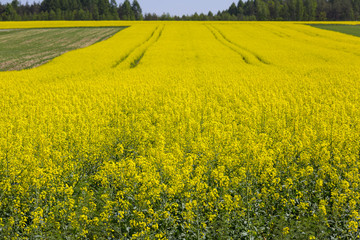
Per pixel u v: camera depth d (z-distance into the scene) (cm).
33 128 1272
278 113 1481
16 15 17038
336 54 4119
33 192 809
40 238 687
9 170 849
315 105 1681
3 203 761
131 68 3491
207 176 867
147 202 739
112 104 1702
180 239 706
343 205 790
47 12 18750
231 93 1986
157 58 4003
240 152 1004
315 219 708
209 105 1659
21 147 996
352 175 851
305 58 3884
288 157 967
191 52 4500
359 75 2745
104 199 776
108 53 4319
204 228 721
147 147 1096
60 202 784
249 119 1335
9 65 4088
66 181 884
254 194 817
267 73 2934
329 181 884
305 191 833
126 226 723
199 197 784
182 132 1154
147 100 1856
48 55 4931
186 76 2761
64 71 3131
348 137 1080
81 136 1105
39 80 2720
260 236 700
